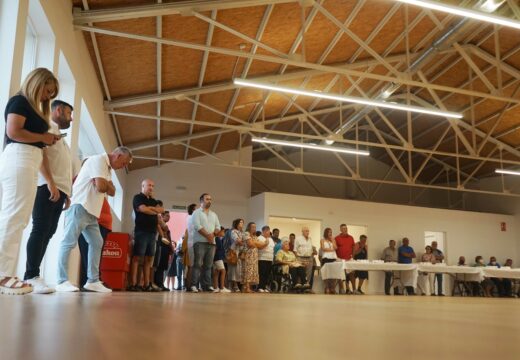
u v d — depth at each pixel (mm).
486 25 8820
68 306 1240
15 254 2438
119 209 11312
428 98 12148
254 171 14117
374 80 10742
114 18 5527
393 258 12477
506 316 1239
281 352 365
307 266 9445
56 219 3041
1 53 3238
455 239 13844
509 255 14258
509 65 9844
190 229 6633
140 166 12484
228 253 7613
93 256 3893
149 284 5941
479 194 15633
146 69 7441
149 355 334
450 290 12992
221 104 9891
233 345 412
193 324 667
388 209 13398
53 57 4441
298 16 7145
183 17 6207
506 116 11914
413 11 8047
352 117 12117
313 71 9242
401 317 1040
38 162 2568
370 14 7797
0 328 553
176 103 9172
